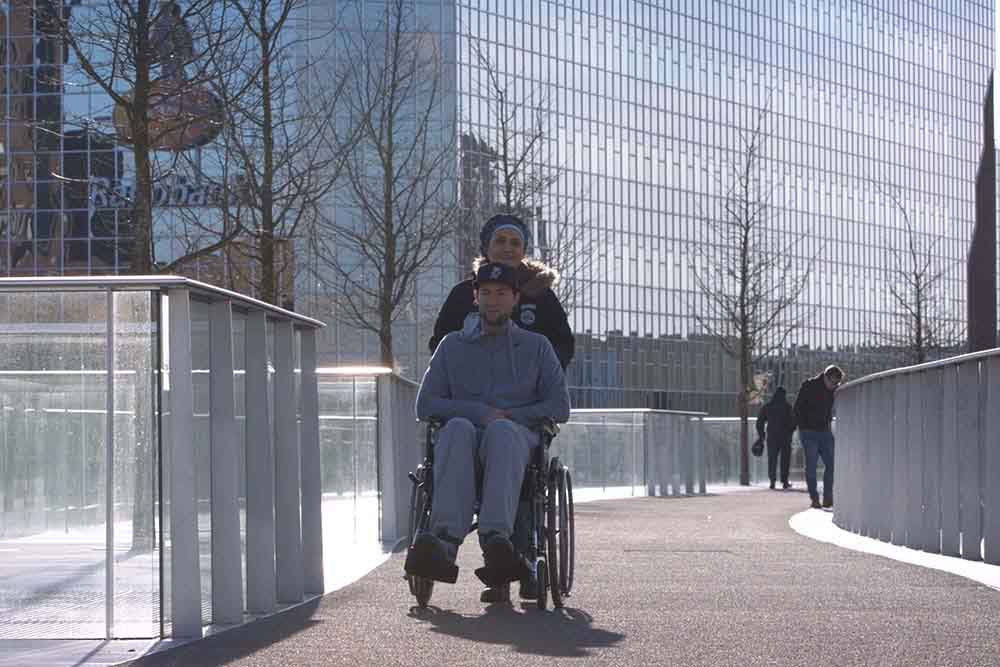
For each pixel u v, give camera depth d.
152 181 16.81
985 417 10.96
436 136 73.44
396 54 30.61
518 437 8.22
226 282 24.70
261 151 21.88
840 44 105.38
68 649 6.93
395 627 7.46
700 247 92.94
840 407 18.22
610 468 30.53
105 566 7.34
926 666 6.07
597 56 85.62
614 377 87.12
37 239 68.38
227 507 7.75
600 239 85.88
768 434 37.59
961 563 11.24
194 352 7.40
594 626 7.45
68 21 16.97
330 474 12.01
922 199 112.00
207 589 7.59
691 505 24.95
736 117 96.38
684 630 7.26
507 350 8.77
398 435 14.69
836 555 12.39
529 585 8.46
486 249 9.51
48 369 7.40
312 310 59.38
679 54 92.19
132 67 16.59
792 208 100.62
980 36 117.69
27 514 7.46
